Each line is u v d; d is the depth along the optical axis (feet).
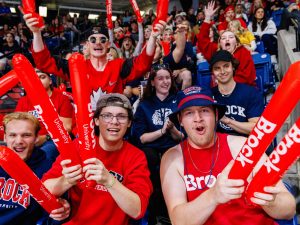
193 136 6.04
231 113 9.18
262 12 20.67
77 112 4.56
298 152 3.42
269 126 3.34
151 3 62.39
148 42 9.16
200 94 6.07
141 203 6.01
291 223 6.31
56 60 9.77
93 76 10.02
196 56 17.58
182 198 5.85
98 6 67.21
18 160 4.49
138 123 9.77
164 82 9.64
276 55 19.45
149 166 8.71
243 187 3.91
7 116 6.93
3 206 6.72
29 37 34.63
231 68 9.18
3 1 50.11
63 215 5.72
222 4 31.99
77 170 4.76
